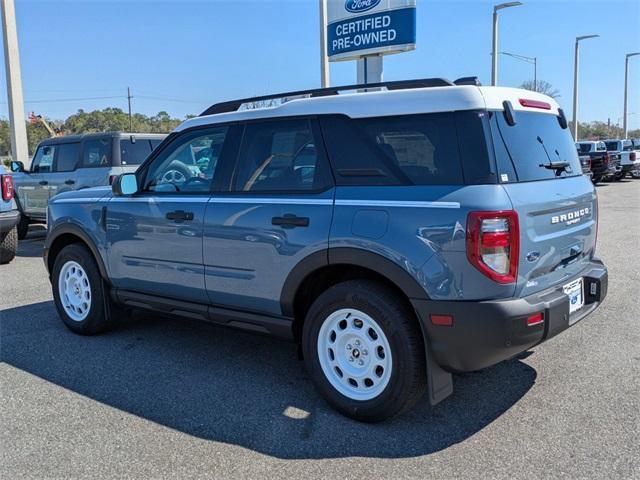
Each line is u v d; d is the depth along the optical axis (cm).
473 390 395
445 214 311
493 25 2352
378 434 338
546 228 337
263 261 387
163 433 343
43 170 1095
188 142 450
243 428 348
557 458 306
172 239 441
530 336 313
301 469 302
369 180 346
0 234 848
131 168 970
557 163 368
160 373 437
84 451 323
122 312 530
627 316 552
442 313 312
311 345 368
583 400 375
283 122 391
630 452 310
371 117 352
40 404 384
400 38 1143
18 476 298
